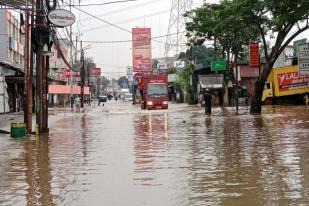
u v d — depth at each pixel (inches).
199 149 612.1
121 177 424.8
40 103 915.4
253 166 467.5
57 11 854.5
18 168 486.3
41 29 893.8
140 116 1501.0
